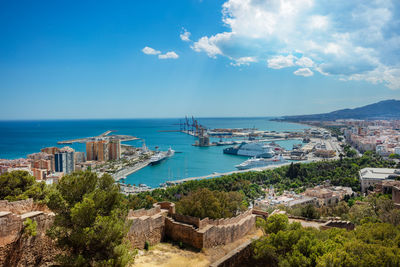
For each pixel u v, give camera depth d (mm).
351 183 170375
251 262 31828
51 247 26609
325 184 172125
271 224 34938
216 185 149125
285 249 28688
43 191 33781
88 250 24531
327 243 26734
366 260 21234
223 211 56406
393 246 23641
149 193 135250
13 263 22984
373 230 29641
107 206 26469
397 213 47406
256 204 123750
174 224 39219
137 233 34375
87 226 24031
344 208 97750
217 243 40062
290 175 192125
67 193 25781
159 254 34125
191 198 56281
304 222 55000
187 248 36844
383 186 111938
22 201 27016
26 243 24219
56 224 24281
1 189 33375
